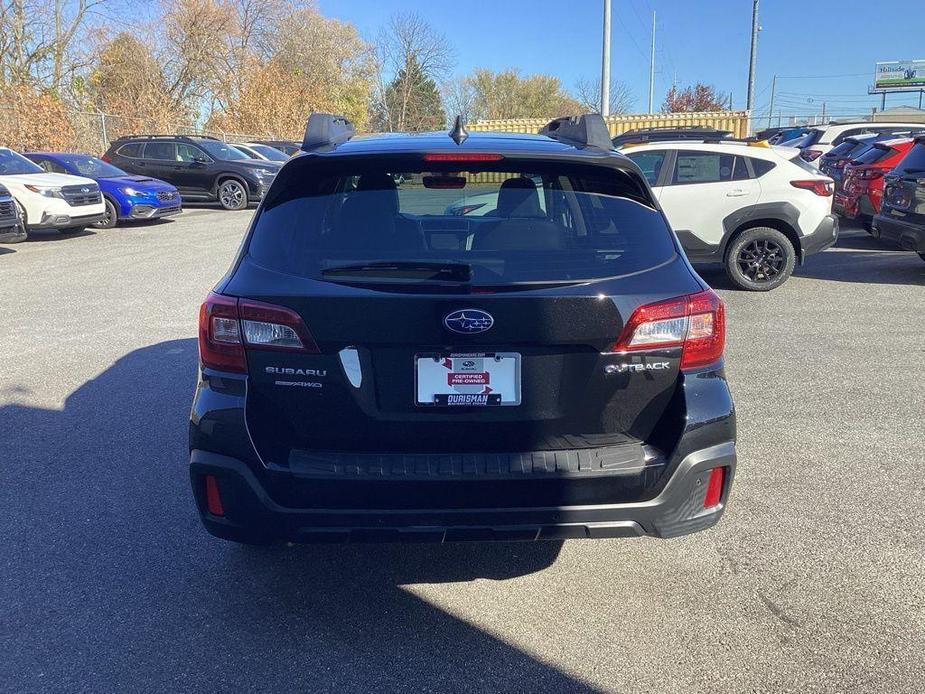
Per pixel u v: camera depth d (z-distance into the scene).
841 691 2.62
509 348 2.64
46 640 2.94
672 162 9.45
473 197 2.98
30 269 11.27
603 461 2.70
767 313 8.32
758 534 3.68
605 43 27.50
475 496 2.66
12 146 21.97
